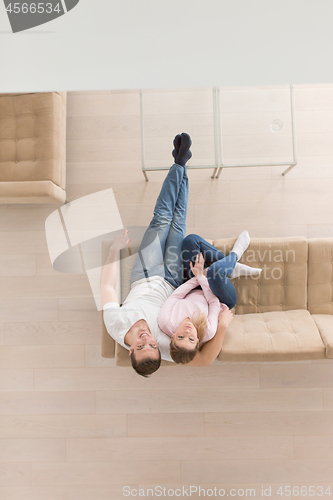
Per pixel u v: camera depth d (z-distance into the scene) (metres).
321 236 2.12
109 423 2.08
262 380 2.07
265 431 2.06
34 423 2.09
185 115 1.78
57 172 1.80
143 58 0.28
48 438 2.08
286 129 1.77
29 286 2.07
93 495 2.06
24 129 1.79
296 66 0.29
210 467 2.05
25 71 0.28
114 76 0.29
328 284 1.76
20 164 1.78
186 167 1.80
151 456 2.07
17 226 2.07
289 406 2.06
